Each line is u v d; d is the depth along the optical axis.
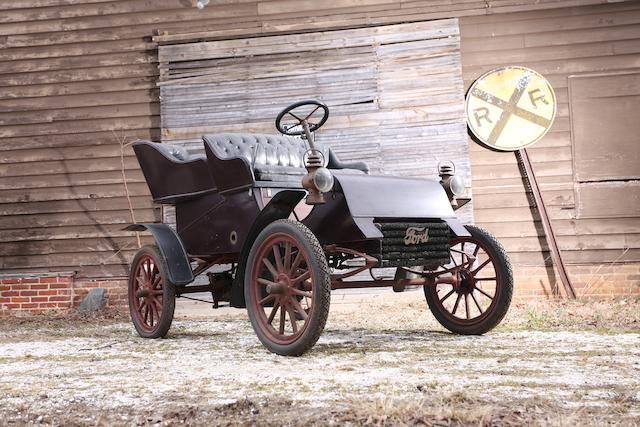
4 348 4.31
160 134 7.51
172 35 7.39
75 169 7.59
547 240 6.83
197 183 4.29
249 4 7.35
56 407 2.42
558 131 7.00
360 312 6.21
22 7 7.66
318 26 7.19
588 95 6.97
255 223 3.73
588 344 3.77
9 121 7.67
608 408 2.21
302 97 7.16
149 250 4.66
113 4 7.55
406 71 7.04
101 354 3.89
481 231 4.25
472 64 7.10
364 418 2.07
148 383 2.84
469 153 7.09
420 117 6.99
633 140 6.89
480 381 2.68
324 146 4.76
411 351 3.62
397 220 3.78
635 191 6.86
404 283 4.12
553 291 6.84
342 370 3.04
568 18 7.02
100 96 7.57
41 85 7.65
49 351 4.10
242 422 2.12
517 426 1.98
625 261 6.82
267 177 4.00
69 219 7.56
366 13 7.18
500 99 6.97
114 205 7.53
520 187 7.00
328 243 3.72
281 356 3.56
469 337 4.23
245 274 3.79
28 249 7.59
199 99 7.31
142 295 4.73
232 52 7.28
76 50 7.60
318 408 2.27
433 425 2.00
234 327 5.41
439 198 3.97
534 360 3.23
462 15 7.07
